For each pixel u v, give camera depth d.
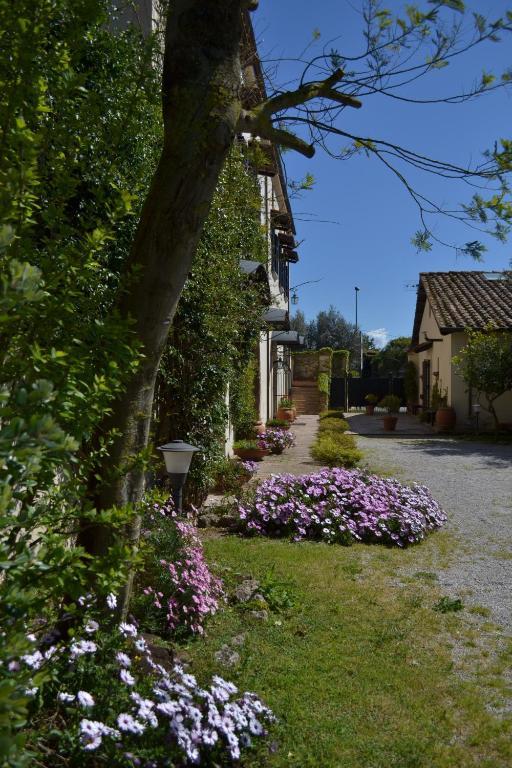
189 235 3.25
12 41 2.21
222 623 4.76
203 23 3.12
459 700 3.89
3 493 1.47
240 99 3.27
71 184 2.57
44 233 3.20
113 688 2.81
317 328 50.09
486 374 18.89
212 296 7.79
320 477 8.82
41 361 1.95
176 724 2.67
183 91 3.12
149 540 4.74
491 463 14.24
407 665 4.34
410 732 3.49
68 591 1.97
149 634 4.25
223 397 9.05
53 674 2.57
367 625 5.00
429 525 8.31
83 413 2.14
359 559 6.97
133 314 3.31
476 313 21.48
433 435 20.56
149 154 4.95
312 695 3.79
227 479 9.16
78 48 2.67
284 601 5.31
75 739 2.48
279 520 7.85
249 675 3.93
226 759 2.89
